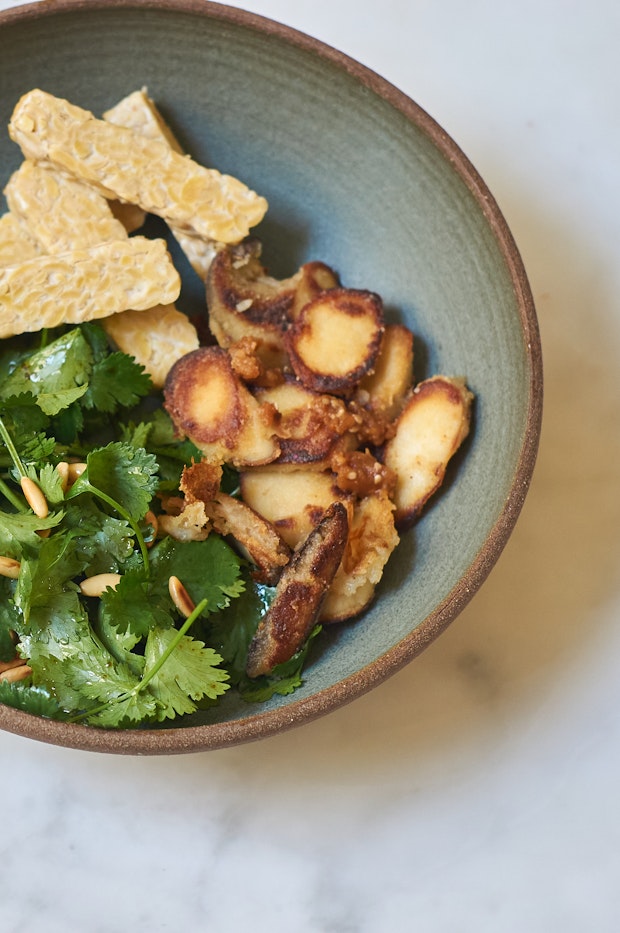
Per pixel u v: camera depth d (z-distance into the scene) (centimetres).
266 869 52
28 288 50
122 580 48
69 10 50
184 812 52
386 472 50
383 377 51
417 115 50
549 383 54
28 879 52
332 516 48
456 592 47
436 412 50
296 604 48
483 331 50
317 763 52
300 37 50
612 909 52
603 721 53
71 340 51
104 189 51
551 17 56
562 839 52
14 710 46
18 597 48
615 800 52
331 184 53
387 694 53
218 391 50
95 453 48
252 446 50
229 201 52
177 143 53
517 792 52
